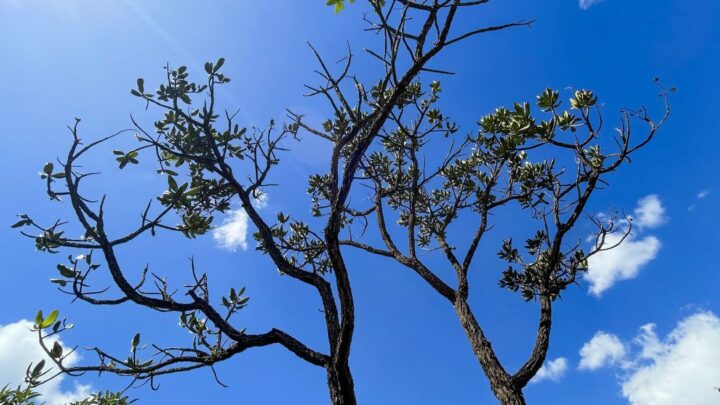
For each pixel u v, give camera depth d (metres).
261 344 3.63
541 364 4.78
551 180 6.04
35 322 2.94
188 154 4.61
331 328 3.60
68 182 2.94
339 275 3.37
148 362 3.52
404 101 6.42
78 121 2.91
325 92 3.74
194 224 4.10
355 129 3.74
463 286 6.42
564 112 4.89
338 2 3.36
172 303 3.47
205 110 4.41
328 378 3.34
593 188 5.17
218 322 3.60
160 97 4.34
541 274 6.30
